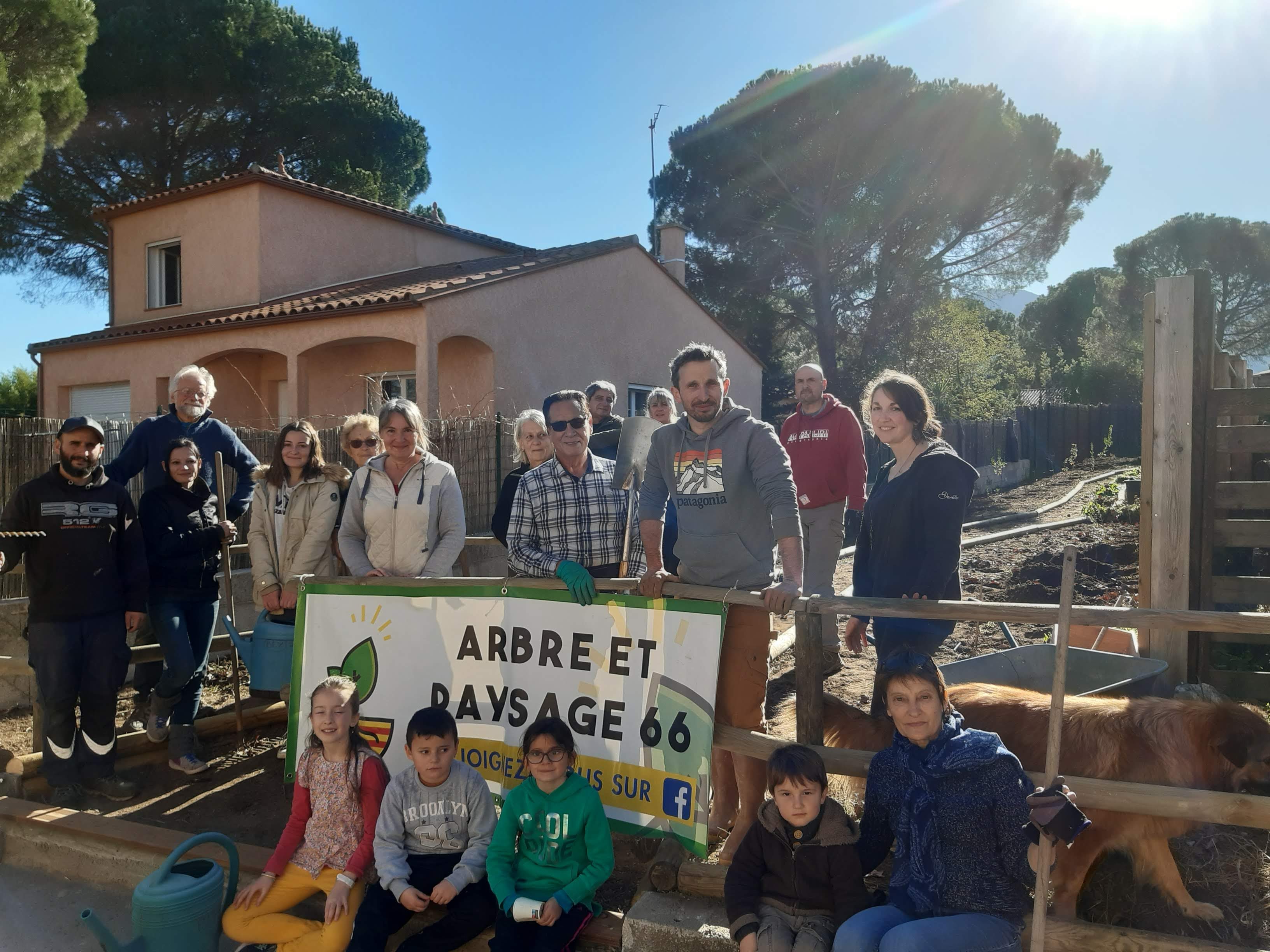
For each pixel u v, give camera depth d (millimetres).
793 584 3197
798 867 2738
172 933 3180
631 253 16125
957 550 3496
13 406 24734
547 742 3127
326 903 3297
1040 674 4332
